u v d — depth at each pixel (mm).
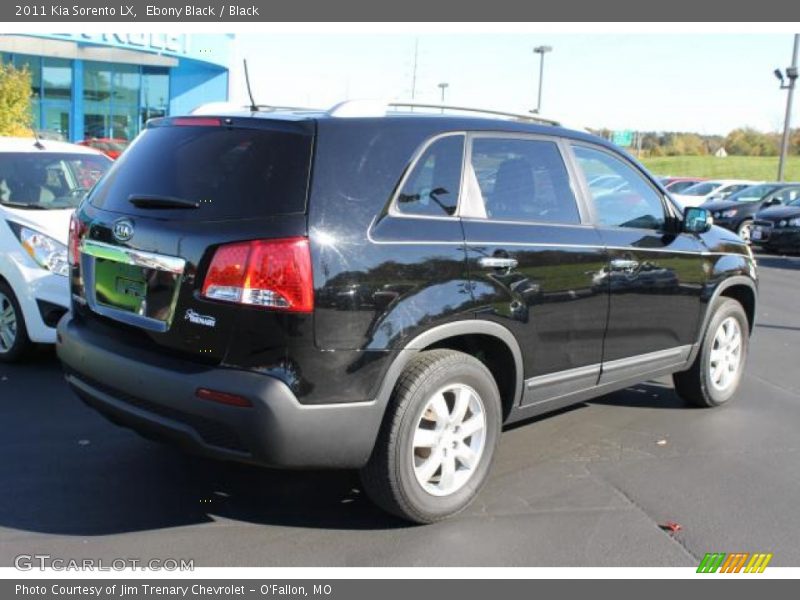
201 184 3541
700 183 26984
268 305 3240
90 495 4023
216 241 3332
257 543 3625
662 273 4914
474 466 3914
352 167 3475
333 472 4418
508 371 4109
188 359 3441
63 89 28406
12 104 18344
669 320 5062
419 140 3738
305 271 3254
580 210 4469
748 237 19781
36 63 27719
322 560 3494
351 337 3352
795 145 70688
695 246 5246
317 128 3455
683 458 4789
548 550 3629
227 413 3254
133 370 3514
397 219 3561
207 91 29969
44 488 4074
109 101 29234
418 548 3615
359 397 3402
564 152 4488
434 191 3758
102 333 3846
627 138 59781
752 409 5816
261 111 3848
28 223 5969
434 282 3605
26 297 5859
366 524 3830
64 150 7254
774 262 16500
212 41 28484
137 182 3809
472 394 3854
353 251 3373
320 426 3328
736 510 4078
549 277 4129
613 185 4746
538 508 4051
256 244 3260
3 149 6797
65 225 6078
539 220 4203
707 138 76438
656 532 3824
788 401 6047
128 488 4125
